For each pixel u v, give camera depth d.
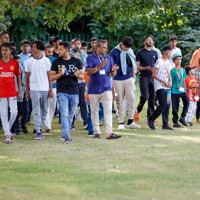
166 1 24.27
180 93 30.17
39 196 16.23
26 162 20.78
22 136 27.08
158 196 16.14
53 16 24.45
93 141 25.41
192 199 15.89
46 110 26.53
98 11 23.92
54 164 20.38
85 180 17.97
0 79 24.66
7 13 54.69
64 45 24.77
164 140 25.77
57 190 16.84
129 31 59.41
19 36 58.06
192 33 53.38
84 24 60.53
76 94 25.23
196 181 17.84
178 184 17.47
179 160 21.08
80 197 16.09
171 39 33.91
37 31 57.88
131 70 29.34
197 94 31.03
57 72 24.95
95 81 25.77
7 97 24.75
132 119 29.80
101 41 25.62
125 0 23.67
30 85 26.00
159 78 28.77
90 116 27.20
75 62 24.97
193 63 32.66
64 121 25.09
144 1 23.58
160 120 33.00
